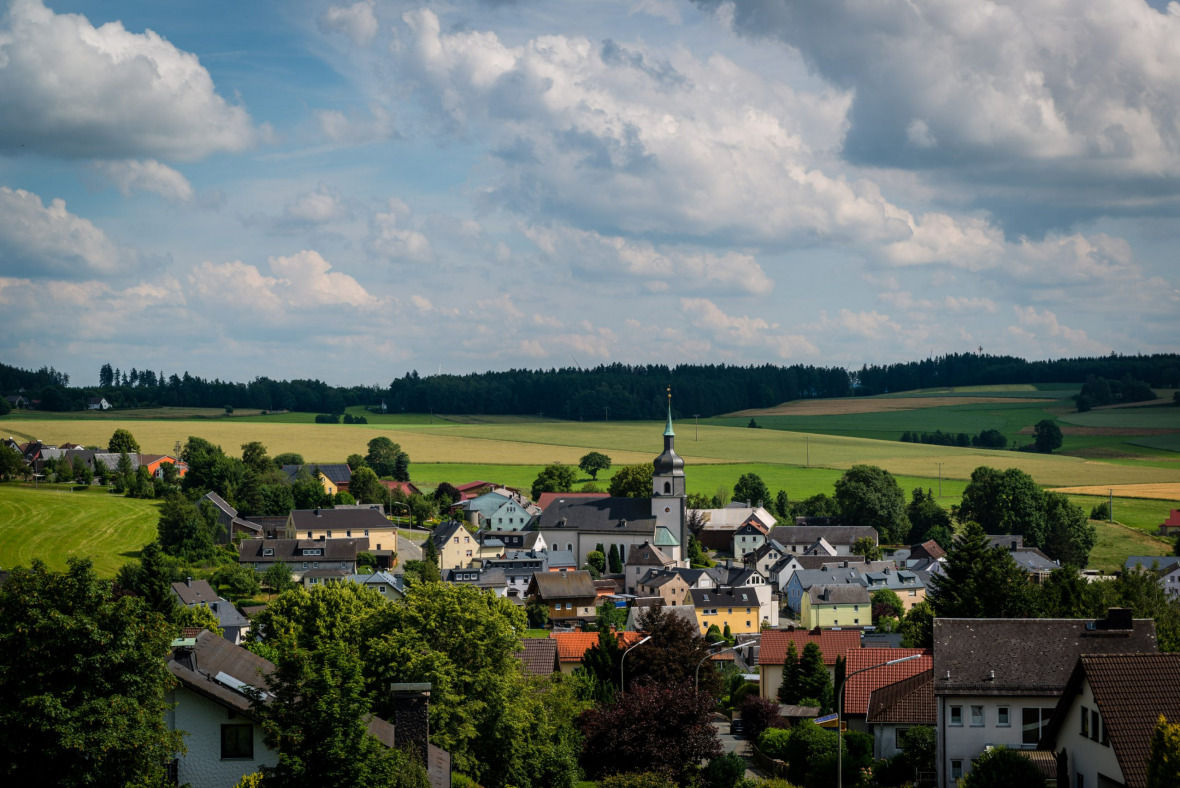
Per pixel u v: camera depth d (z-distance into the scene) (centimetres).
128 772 3919
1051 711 6372
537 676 8044
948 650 6575
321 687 4122
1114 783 4722
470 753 6319
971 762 6400
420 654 6097
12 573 4141
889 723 7362
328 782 4012
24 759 3794
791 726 9362
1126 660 4884
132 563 17362
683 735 7512
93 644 3931
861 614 18938
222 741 4475
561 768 7031
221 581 18088
